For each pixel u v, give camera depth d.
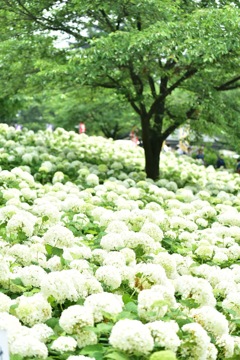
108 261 5.11
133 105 13.96
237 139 14.05
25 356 3.59
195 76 13.01
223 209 9.29
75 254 5.25
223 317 4.21
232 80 13.59
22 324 4.14
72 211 7.72
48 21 13.14
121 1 11.96
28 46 13.37
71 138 17.72
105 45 11.38
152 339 3.54
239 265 6.03
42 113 35.94
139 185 10.90
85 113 22.39
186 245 6.70
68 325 3.81
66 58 13.27
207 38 11.21
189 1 12.91
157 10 11.86
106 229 6.48
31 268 4.70
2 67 13.60
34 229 6.39
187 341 3.80
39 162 12.67
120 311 4.04
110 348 3.63
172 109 14.42
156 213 7.58
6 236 5.88
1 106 21.95
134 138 24.48
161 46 11.15
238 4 12.77
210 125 15.23
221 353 4.12
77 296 4.32
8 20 13.29
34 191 8.62
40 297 4.17
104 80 13.85
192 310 4.28
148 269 4.73
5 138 15.98
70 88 14.96
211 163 22.23
